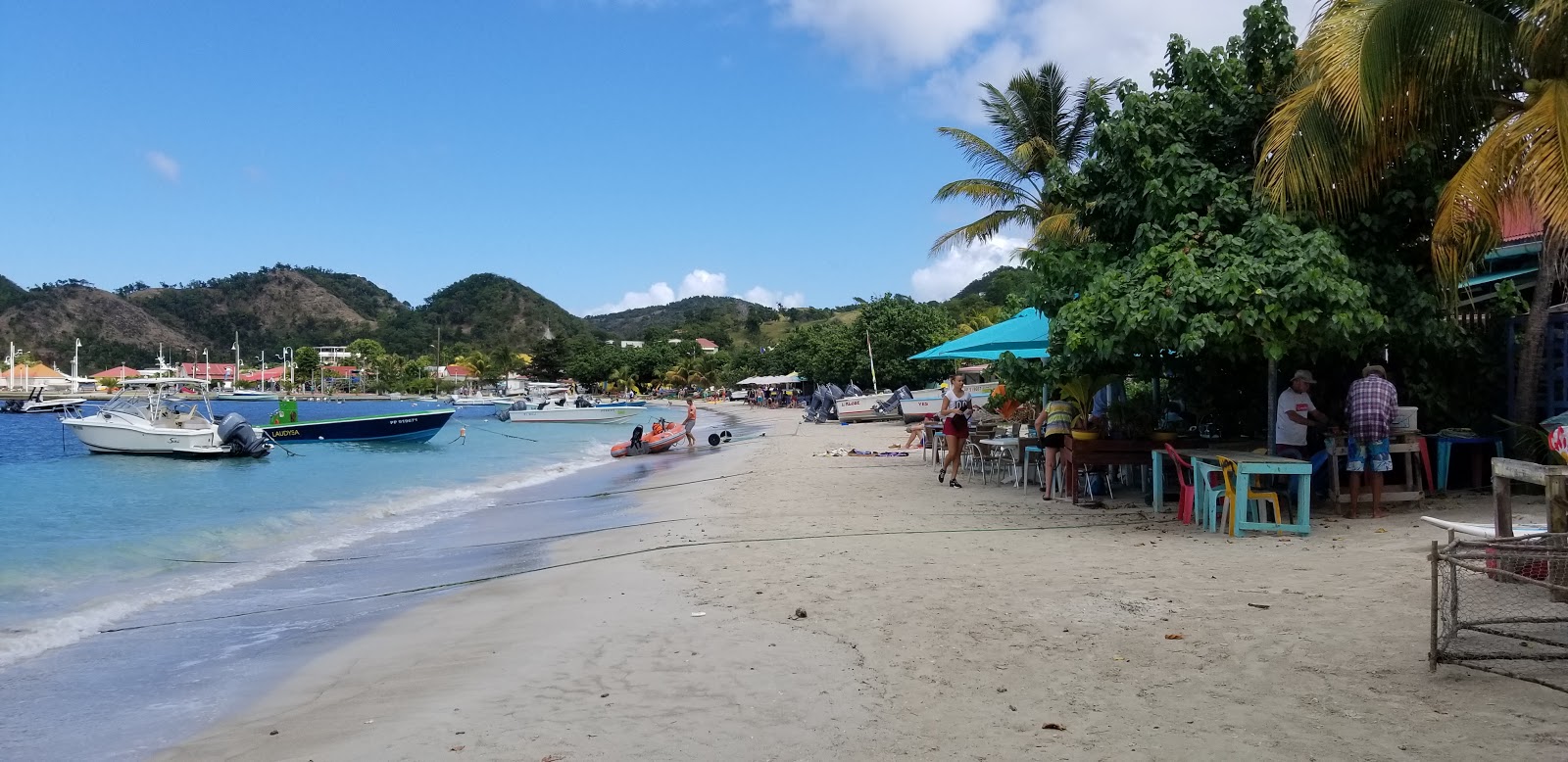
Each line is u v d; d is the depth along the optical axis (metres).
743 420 55.09
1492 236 8.98
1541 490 9.57
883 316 54.94
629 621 6.50
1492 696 4.02
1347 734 3.72
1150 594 6.30
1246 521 8.46
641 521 12.48
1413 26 8.67
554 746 4.11
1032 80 25.83
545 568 9.23
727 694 4.73
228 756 4.35
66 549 11.47
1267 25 10.27
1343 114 8.87
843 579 7.45
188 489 19.55
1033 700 4.36
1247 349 9.20
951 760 3.70
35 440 40.94
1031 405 17.00
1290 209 9.38
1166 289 8.91
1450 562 4.46
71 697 5.54
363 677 5.64
